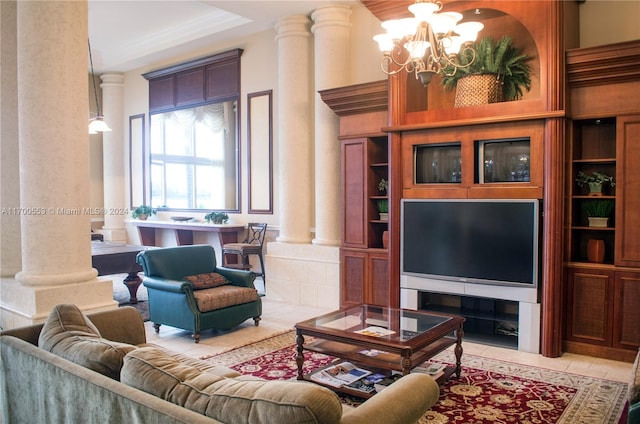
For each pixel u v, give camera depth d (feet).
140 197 30.68
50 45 12.40
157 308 15.55
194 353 13.61
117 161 31.27
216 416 4.94
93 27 25.00
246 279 16.40
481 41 14.70
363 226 17.83
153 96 29.19
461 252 14.62
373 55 18.92
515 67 14.76
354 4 19.17
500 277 13.97
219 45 25.23
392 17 15.47
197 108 26.76
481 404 10.23
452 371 11.46
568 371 12.16
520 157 13.98
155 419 5.05
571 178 13.57
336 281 18.90
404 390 5.75
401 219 15.75
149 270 15.58
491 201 14.06
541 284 13.51
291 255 20.24
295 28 20.10
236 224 24.94
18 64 12.71
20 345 7.39
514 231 13.73
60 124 12.57
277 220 23.15
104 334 9.57
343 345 11.28
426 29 11.28
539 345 13.53
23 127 12.59
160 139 29.19
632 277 12.67
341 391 10.07
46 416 6.77
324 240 19.44
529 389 11.02
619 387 11.12
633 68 12.29
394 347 9.50
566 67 13.05
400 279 15.85
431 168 15.51
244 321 16.42
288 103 20.31
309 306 19.53
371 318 11.64
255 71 23.70
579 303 13.46
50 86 12.44
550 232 13.14
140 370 5.80
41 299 12.30
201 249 16.94
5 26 14.49
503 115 13.82
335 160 19.22
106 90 31.07
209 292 15.29
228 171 25.41
